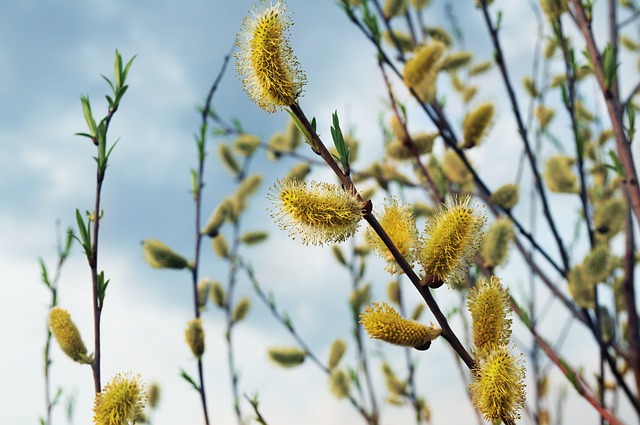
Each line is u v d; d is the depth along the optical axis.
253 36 0.46
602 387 0.67
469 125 0.68
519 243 0.82
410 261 0.47
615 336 0.78
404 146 0.71
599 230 0.74
